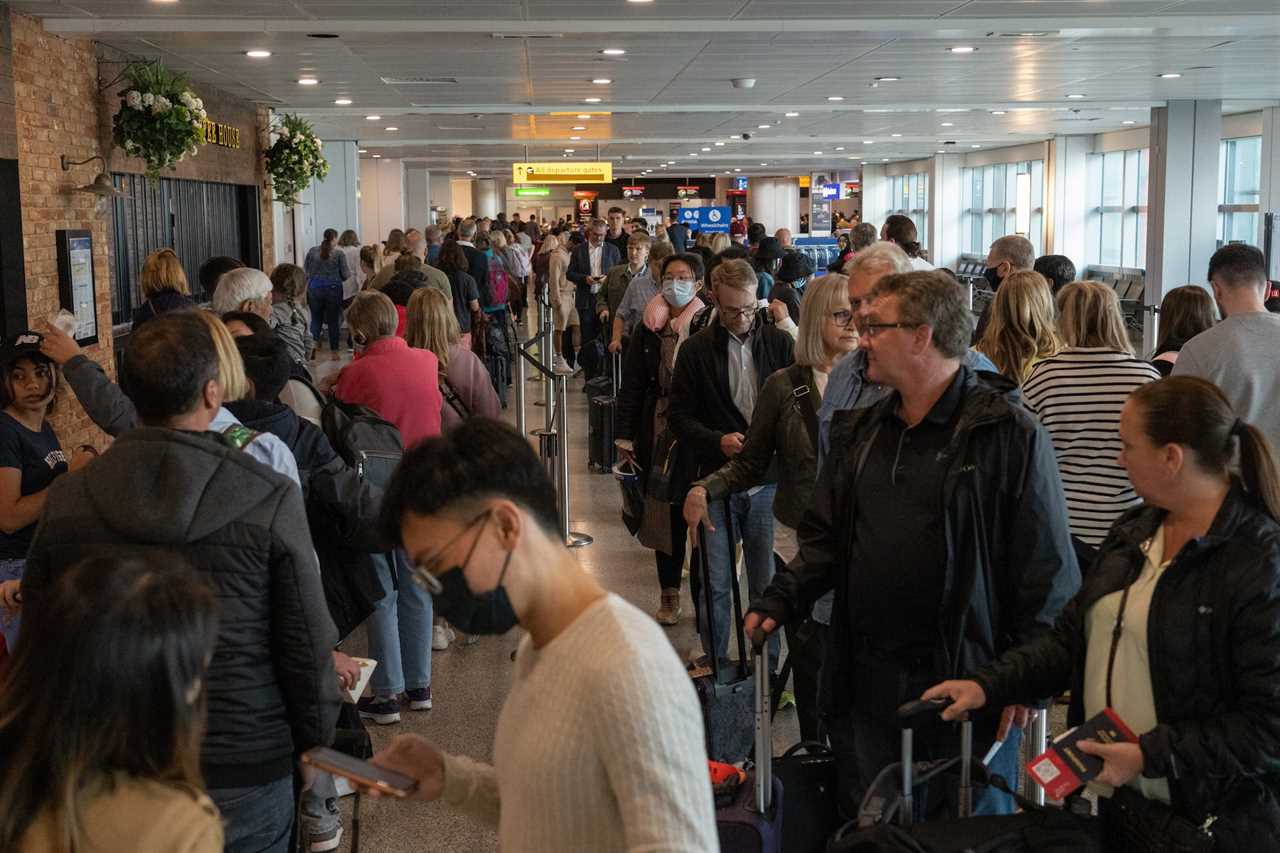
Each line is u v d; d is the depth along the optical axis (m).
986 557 2.81
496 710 5.25
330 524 3.85
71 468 4.07
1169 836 2.29
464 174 45.09
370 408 5.00
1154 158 17.41
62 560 2.52
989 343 4.76
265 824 2.73
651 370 6.34
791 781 3.21
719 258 8.74
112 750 1.55
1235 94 16.23
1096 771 2.28
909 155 32.91
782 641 5.34
